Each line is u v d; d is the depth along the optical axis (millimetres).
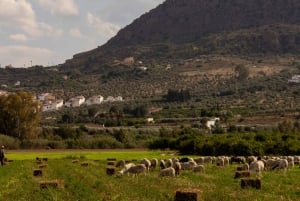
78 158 82188
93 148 124250
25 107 134375
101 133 144875
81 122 194125
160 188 35281
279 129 134250
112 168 48625
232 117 179250
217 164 62875
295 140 92562
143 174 46969
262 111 191625
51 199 30516
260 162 50531
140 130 145250
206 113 191750
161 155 92875
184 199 29406
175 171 47281
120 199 30125
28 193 33438
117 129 147375
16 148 121062
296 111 184875
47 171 51531
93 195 31875
